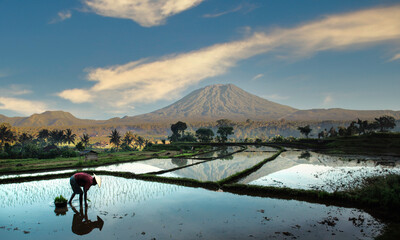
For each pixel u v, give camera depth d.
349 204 20.00
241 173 33.91
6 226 15.86
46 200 22.14
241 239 13.49
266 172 36.75
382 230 14.58
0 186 29.19
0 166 49.53
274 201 21.17
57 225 15.91
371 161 46.22
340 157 54.12
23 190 26.61
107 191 25.11
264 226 15.39
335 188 25.30
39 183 30.70
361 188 24.22
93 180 20.30
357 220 16.34
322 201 20.94
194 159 58.25
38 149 80.81
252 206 19.69
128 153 83.56
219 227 15.24
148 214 17.78
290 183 28.81
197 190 25.56
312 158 53.84
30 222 16.55
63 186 28.56
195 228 15.09
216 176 34.97
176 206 19.69
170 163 51.56
